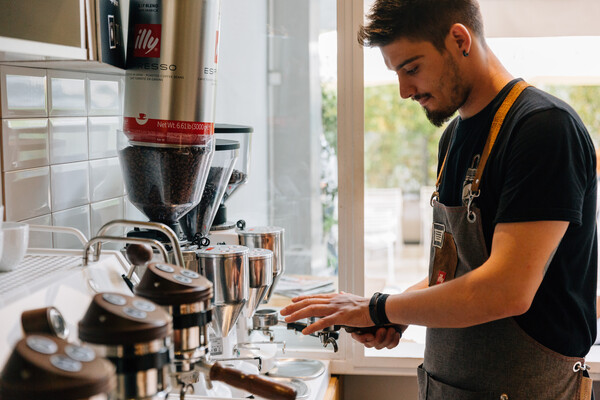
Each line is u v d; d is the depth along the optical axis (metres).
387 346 1.53
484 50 1.38
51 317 0.84
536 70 2.16
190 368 0.91
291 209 2.13
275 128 2.12
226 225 1.72
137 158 1.38
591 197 1.33
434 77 1.35
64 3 1.19
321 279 2.11
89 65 1.33
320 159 2.11
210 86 1.38
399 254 8.91
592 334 1.40
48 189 1.47
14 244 1.09
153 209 1.42
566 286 1.34
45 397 0.59
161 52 1.33
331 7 2.03
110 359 0.72
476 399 1.40
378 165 10.93
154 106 1.35
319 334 1.43
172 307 0.87
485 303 1.22
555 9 2.04
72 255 1.25
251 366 1.50
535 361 1.35
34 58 1.17
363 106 1.92
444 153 1.58
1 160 1.31
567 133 1.22
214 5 1.36
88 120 1.63
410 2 1.32
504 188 1.26
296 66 2.09
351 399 2.11
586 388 1.38
